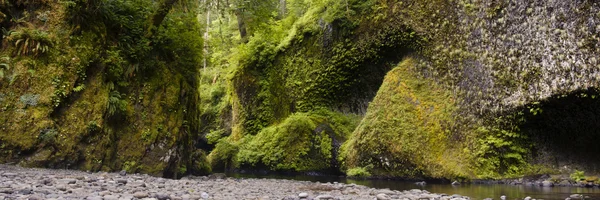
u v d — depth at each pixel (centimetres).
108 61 1236
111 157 1199
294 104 2444
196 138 1842
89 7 1229
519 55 1414
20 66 1076
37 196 501
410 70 1833
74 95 1145
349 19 2162
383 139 1678
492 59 1505
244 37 2798
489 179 1424
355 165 1803
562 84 1268
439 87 1702
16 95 1062
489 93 1497
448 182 1484
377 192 989
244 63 2733
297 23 2538
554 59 1299
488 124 1482
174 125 1417
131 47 1335
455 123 1569
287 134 2206
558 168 1375
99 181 798
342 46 2205
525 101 1370
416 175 1579
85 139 1137
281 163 2159
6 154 1025
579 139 1362
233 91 2853
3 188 571
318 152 2067
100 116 1165
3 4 1100
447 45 1708
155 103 1363
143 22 1422
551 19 1322
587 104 1259
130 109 1283
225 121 3169
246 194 797
